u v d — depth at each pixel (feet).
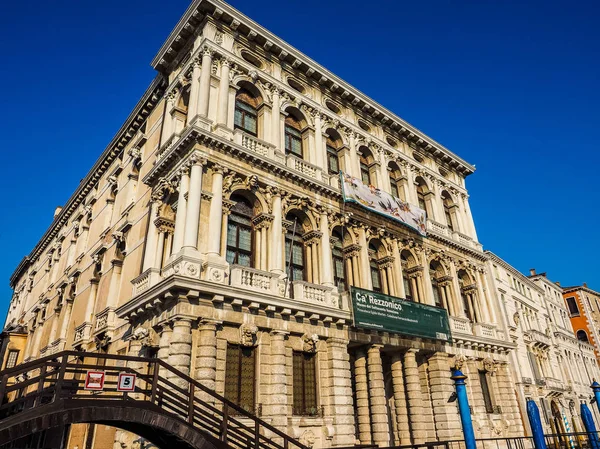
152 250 63.00
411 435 70.13
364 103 92.79
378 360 67.62
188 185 59.67
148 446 46.47
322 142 80.48
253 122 73.10
